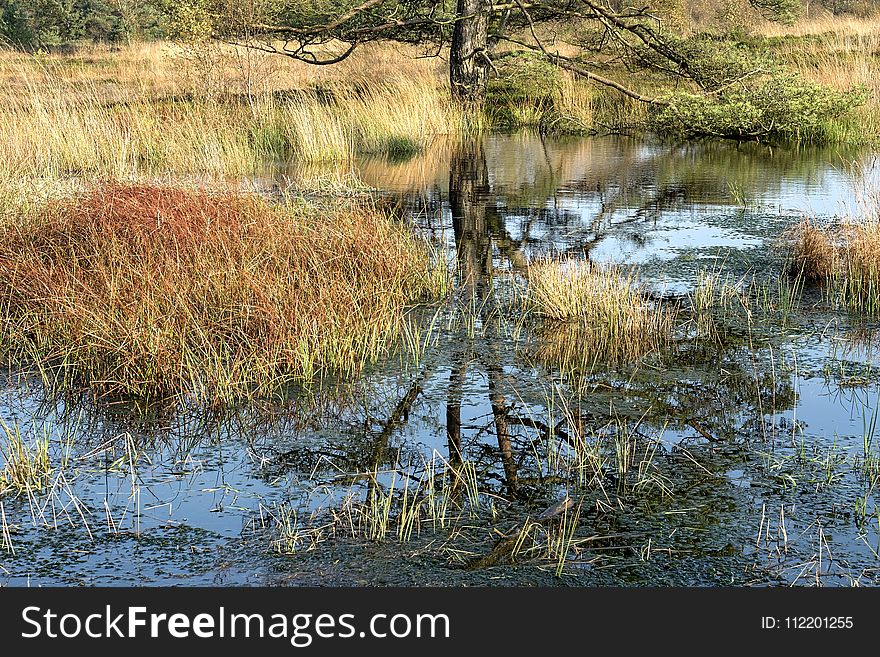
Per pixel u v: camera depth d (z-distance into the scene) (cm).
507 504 462
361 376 634
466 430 551
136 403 590
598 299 756
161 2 1830
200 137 1513
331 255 786
